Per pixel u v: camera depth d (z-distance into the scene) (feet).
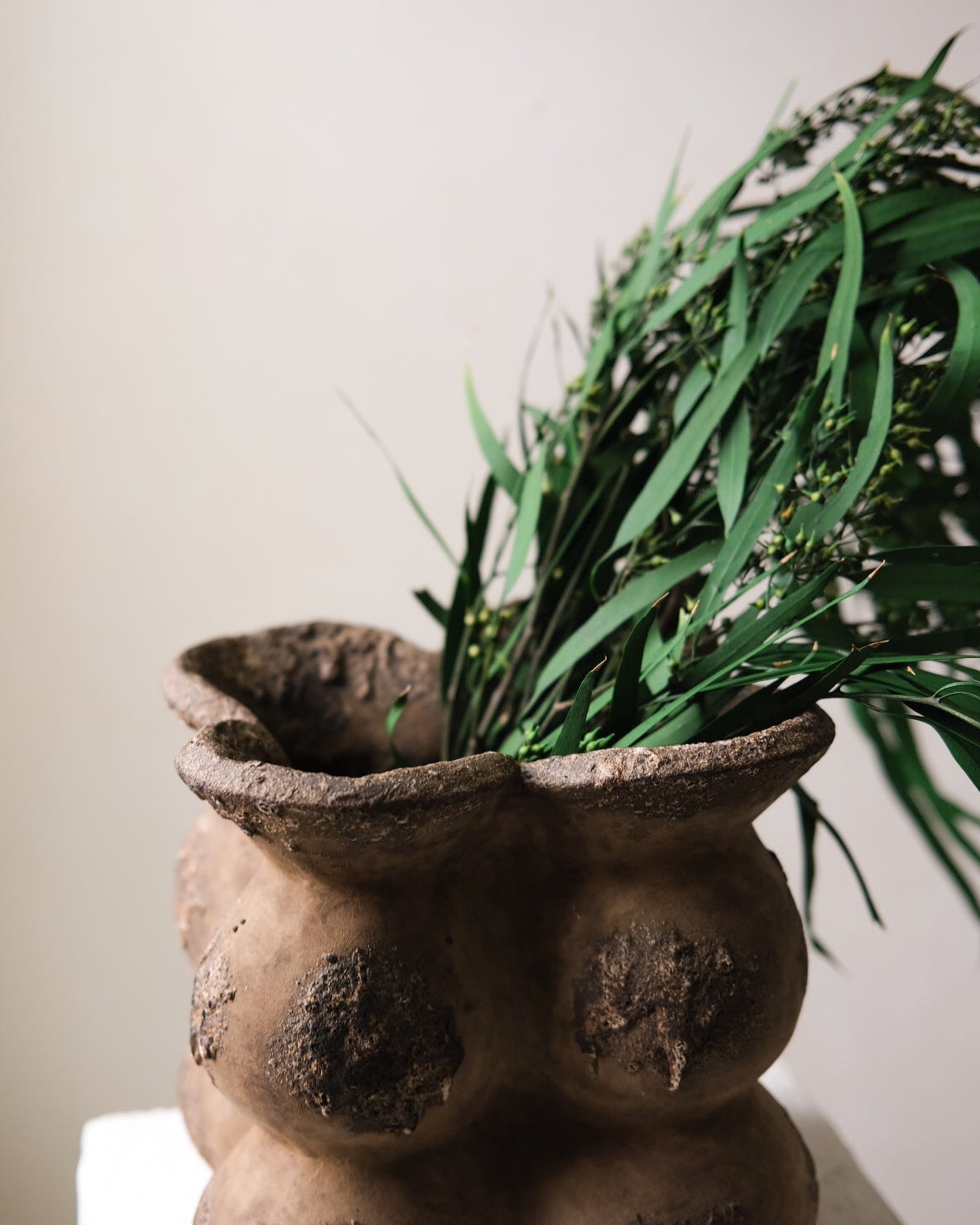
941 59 2.48
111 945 4.73
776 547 2.31
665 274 2.80
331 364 4.36
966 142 2.55
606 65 4.16
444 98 4.17
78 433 4.31
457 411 4.43
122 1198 2.78
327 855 2.10
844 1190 2.80
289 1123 2.18
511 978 2.29
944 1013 5.06
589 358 2.82
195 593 4.49
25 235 4.13
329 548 4.52
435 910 2.22
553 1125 2.35
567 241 4.29
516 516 2.73
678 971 2.19
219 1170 2.41
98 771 4.56
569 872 2.27
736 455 2.41
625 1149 2.31
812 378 2.60
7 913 4.62
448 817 2.08
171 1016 4.85
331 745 2.90
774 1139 2.39
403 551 4.54
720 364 2.54
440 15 4.10
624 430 2.78
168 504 4.41
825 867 4.99
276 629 2.89
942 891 4.94
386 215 4.25
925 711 2.24
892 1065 5.12
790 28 4.12
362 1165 2.24
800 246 2.61
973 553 2.30
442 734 2.91
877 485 2.31
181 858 2.70
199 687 2.49
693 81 4.17
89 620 4.44
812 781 4.89
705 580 2.65
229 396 4.35
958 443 2.64
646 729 2.28
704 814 2.14
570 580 2.70
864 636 2.61
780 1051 2.29
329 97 4.14
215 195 4.18
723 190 2.71
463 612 2.65
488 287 4.33
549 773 2.13
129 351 4.27
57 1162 4.85
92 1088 4.83
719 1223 2.27
